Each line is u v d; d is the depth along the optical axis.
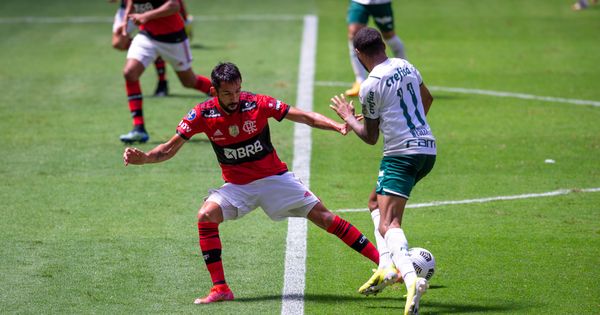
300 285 21.12
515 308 19.45
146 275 22.00
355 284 21.27
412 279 18.12
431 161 19.92
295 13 72.19
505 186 30.47
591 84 47.97
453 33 64.31
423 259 19.95
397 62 19.98
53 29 66.06
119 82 49.00
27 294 20.64
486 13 72.69
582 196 29.16
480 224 26.25
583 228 25.73
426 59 55.47
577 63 53.59
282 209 20.36
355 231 20.64
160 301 20.11
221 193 20.23
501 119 40.72
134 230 25.77
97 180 31.22
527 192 29.70
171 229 25.84
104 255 23.56
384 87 19.53
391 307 19.64
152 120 40.28
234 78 18.81
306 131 38.53
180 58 36.44
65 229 25.86
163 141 36.47
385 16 44.16
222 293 20.05
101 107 43.12
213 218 20.02
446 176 31.83
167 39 35.84
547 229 25.67
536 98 44.97
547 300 19.97
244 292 20.70
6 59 55.50
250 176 20.14
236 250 23.89
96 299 20.27
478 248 23.98
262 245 24.34
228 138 19.69
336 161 34.03
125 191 29.88
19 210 27.75
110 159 34.00
